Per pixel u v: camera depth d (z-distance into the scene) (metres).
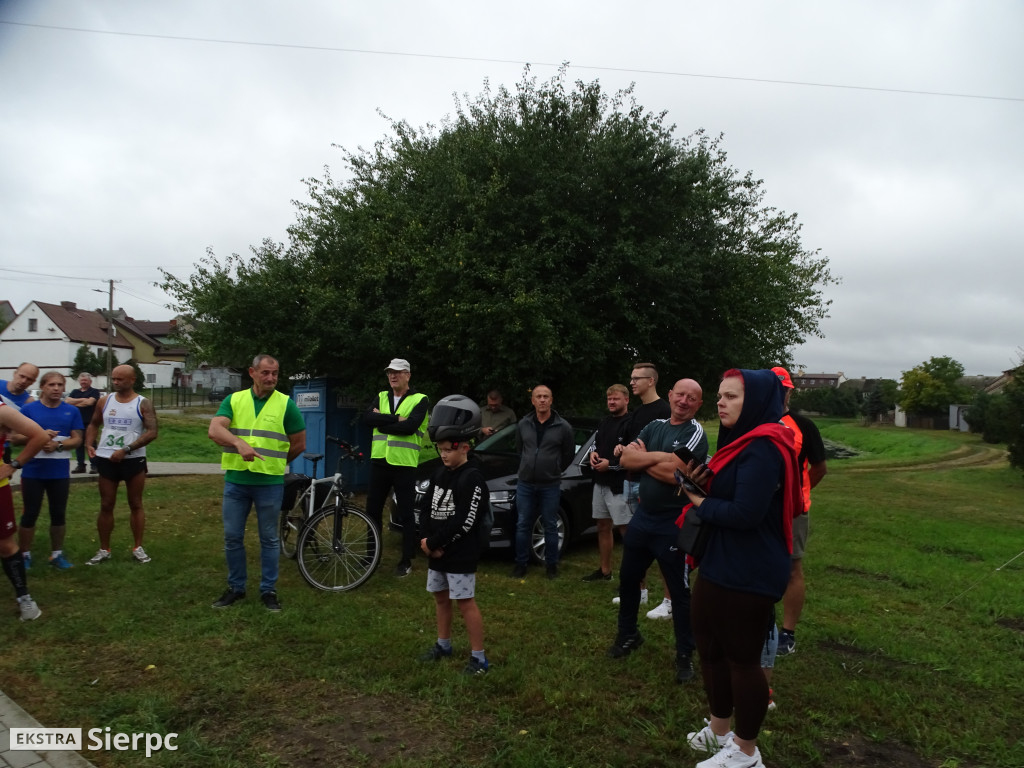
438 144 11.58
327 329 9.66
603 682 4.04
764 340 13.04
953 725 3.73
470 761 3.20
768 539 2.91
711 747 3.24
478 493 4.11
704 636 3.11
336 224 10.88
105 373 51.69
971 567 7.46
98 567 6.12
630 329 10.62
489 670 4.13
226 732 3.42
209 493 10.45
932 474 20.23
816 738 3.54
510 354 9.26
